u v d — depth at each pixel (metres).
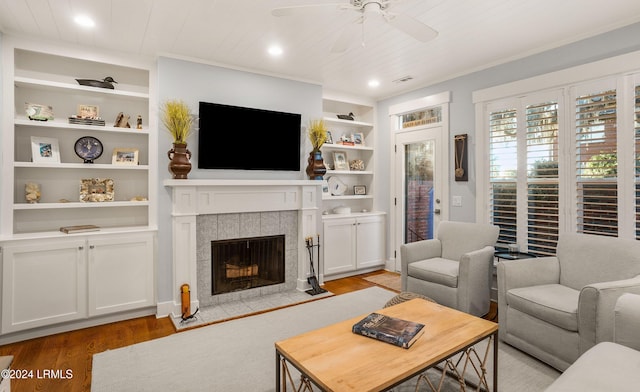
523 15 2.65
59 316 2.91
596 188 2.95
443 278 3.12
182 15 2.61
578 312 2.09
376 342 1.76
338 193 5.10
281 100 4.04
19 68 3.08
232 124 3.67
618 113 2.82
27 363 2.45
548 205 3.27
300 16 2.64
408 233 4.83
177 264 3.31
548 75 3.21
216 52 3.34
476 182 3.85
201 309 3.48
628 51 2.75
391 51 3.36
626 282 2.11
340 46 2.44
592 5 2.51
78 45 3.10
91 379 2.24
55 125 3.01
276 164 3.98
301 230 4.09
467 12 2.60
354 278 4.70
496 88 3.63
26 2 2.41
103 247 3.09
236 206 3.66
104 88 3.21
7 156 2.84
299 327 3.04
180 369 2.35
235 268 3.77
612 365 1.50
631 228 2.75
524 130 3.44
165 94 3.33
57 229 3.25
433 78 4.21
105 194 3.35
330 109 5.19
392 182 4.99
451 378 2.23
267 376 2.27
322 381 1.41
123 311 3.22
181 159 3.25
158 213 3.30
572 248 2.75
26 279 2.79
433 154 4.44
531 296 2.43
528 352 2.45
